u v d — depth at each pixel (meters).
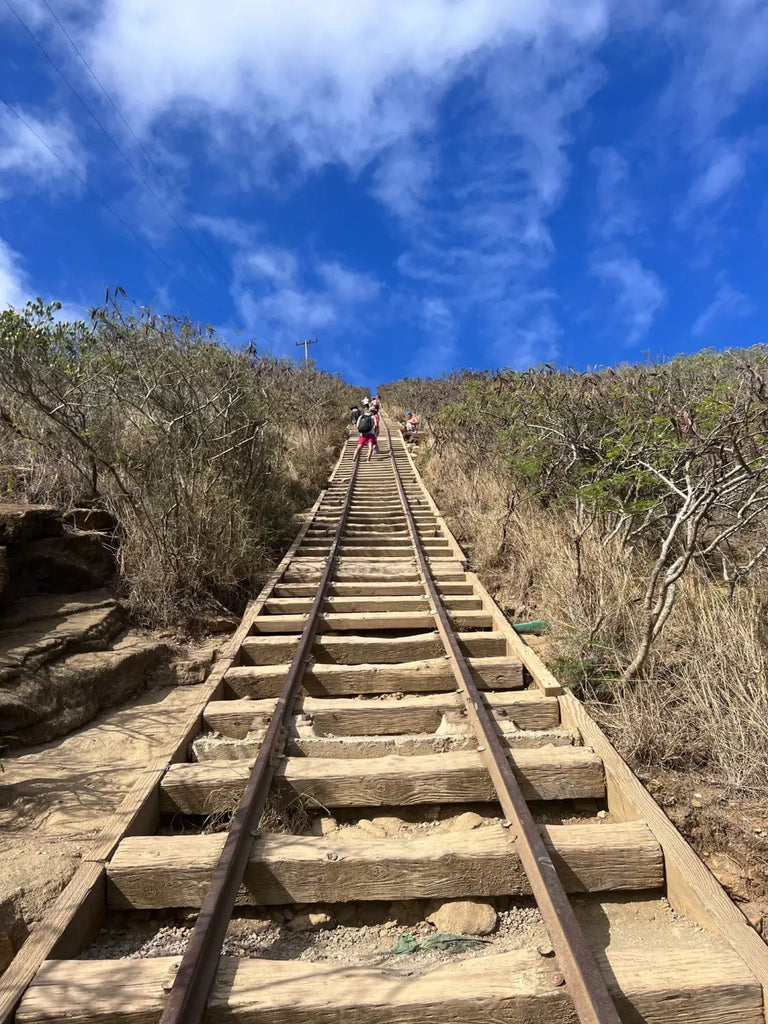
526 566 6.77
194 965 2.07
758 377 4.38
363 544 9.25
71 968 2.19
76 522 5.99
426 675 4.79
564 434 7.52
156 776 3.38
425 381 36.09
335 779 3.37
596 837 2.88
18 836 3.00
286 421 12.95
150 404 6.98
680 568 4.01
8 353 5.49
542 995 2.11
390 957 2.51
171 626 5.67
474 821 3.29
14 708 3.83
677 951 2.31
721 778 3.45
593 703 4.27
